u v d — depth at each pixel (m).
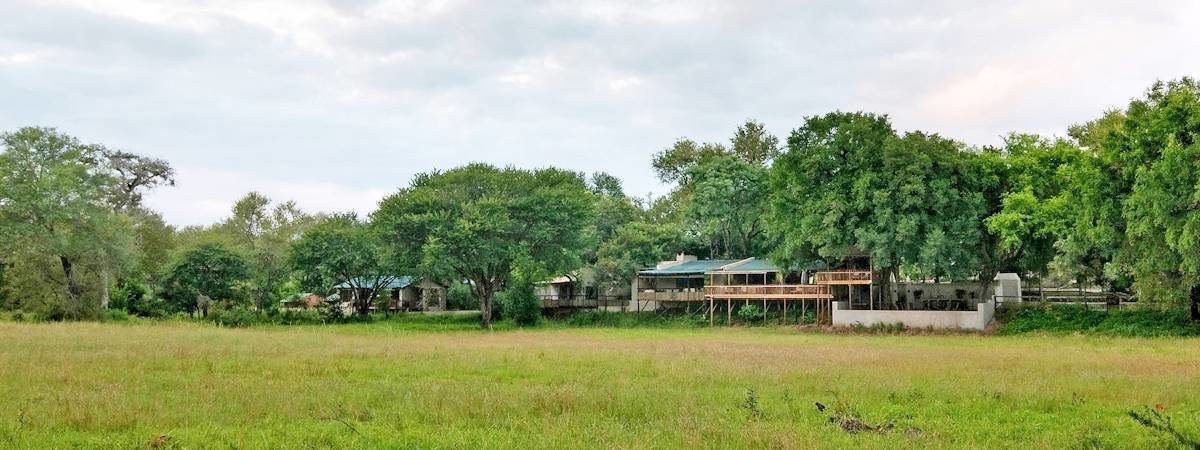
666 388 18.80
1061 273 51.41
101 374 20.44
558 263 64.44
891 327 53.38
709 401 16.66
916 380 20.72
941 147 52.41
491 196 61.16
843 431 13.31
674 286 73.50
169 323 57.59
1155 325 45.78
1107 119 54.69
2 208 57.94
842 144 53.00
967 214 51.12
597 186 117.69
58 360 23.98
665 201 94.19
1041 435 13.27
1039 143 54.12
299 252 69.00
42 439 12.29
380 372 22.42
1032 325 50.00
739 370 22.88
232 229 92.88
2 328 43.72
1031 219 48.28
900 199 50.53
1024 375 21.88
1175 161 36.38
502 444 11.95
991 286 60.41
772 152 89.19
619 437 12.36
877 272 59.09
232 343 33.97
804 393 18.41
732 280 68.62
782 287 60.62
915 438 12.67
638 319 66.06
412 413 14.89
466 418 14.40
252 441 12.32
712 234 77.25
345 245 69.12
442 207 60.91
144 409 14.88
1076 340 42.56
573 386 18.88
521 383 20.23
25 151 60.44
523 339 42.66
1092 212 42.16
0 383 18.48
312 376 21.11
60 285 61.41
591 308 74.25
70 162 62.19
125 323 56.12
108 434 12.95
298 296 83.06
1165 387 19.08
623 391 17.83
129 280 72.19
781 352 31.12
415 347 33.09
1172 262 39.94
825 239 52.91
